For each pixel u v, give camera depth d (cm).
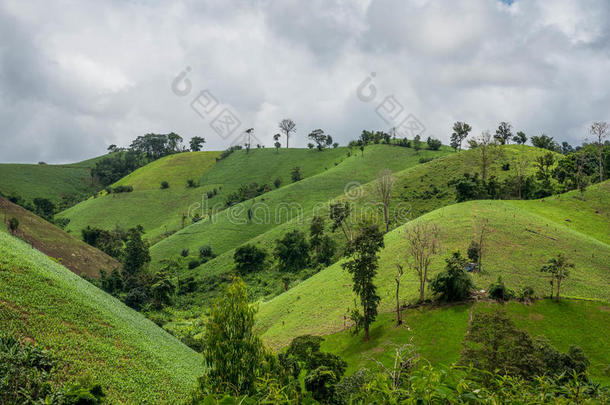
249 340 2631
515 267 6938
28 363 2862
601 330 5097
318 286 8794
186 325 9200
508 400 549
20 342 3241
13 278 4450
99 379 3322
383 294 7038
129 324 5369
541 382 588
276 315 8025
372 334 5909
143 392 3488
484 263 7106
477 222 8962
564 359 3759
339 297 7756
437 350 5028
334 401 3139
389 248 8862
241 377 2503
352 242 6228
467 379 582
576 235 8406
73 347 3691
